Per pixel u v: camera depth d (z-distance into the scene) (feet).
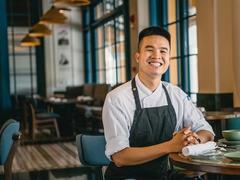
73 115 30.78
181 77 22.09
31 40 33.91
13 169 18.65
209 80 17.28
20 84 40.11
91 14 39.22
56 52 41.01
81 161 7.67
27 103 29.81
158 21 24.99
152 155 6.13
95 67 39.58
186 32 21.71
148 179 6.76
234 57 15.28
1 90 29.50
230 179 12.28
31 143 26.48
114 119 6.45
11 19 39.63
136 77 6.88
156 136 6.77
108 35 35.14
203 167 5.37
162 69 6.76
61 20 28.04
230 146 6.70
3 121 29.37
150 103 6.79
